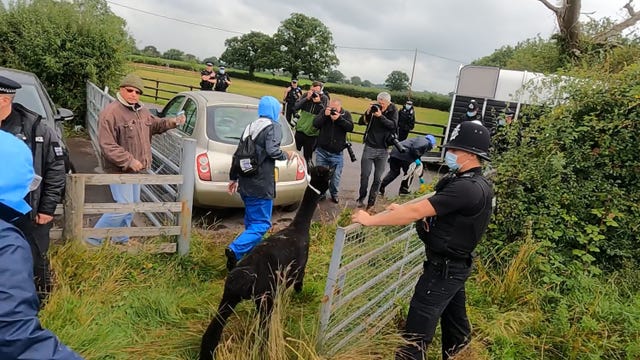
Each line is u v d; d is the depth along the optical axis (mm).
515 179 5156
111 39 10391
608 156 5129
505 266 4719
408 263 3936
